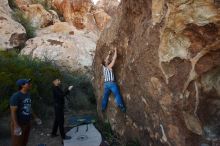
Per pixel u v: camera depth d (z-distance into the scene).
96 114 10.02
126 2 7.22
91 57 15.16
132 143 7.23
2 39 14.62
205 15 4.94
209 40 5.16
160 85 5.92
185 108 5.54
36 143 7.93
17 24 15.81
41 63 12.11
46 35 15.92
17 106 6.07
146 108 6.57
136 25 6.88
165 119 5.89
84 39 16.42
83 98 11.28
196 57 5.38
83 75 13.41
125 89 7.60
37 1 22.00
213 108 5.66
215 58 5.34
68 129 8.77
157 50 5.82
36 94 9.63
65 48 14.59
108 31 8.73
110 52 8.33
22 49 14.63
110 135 8.11
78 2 21.31
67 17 21.33
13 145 6.23
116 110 8.06
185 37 5.37
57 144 7.89
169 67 5.68
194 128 5.56
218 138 5.52
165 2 5.39
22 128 6.21
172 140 5.80
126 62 7.38
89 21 21.11
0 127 8.28
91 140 7.92
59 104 7.93
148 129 6.61
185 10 5.10
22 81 6.16
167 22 5.41
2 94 9.07
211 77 5.57
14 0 19.91
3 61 10.78
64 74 12.58
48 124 9.23
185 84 5.48
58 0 22.36
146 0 6.18
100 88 9.30
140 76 6.56
